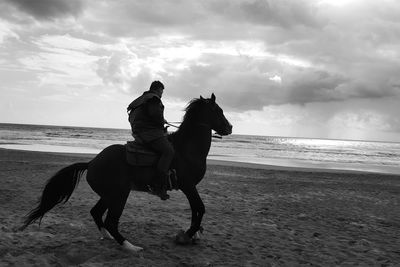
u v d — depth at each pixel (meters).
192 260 5.31
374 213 10.55
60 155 25.70
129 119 5.83
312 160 38.91
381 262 5.77
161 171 5.48
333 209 10.78
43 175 14.44
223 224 7.79
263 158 38.00
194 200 5.83
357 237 7.43
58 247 5.53
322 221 8.86
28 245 5.58
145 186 5.67
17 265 4.69
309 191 14.22
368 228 8.38
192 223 5.96
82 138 77.62
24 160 21.11
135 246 5.60
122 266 4.85
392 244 7.03
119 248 5.59
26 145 42.50
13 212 7.90
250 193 12.86
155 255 5.43
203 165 5.88
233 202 10.82
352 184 17.50
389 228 8.55
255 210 9.74
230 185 14.55
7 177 13.46
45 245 5.62
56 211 8.25
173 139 5.87
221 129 6.18
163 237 6.46
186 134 5.87
